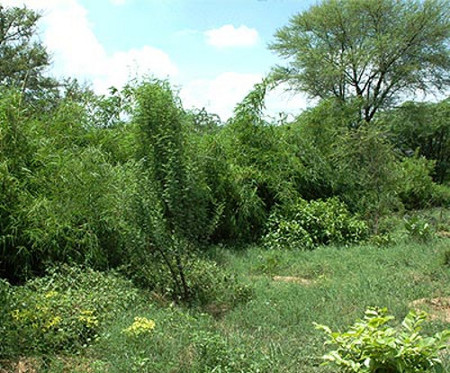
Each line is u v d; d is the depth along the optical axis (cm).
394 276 802
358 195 1343
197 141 970
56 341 514
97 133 981
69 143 914
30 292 595
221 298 689
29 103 944
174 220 689
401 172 1364
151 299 671
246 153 1235
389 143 1292
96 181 796
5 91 875
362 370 390
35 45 2231
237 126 1259
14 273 738
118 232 772
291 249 1066
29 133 821
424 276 807
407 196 2045
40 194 780
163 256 682
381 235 1188
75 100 1052
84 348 516
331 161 1359
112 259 787
